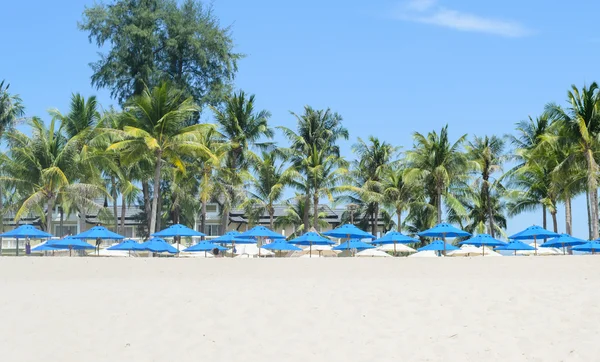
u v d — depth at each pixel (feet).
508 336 48.98
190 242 171.53
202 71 190.80
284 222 196.95
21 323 54.39
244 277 71.92
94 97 161.07
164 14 184.03
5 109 149.38
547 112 142.72
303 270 73.97
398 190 191.52
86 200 149.59
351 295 59.98
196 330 51.96
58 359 46.98
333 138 197.88
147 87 168.04
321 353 46.88
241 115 176.96
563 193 153.07
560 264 71.20
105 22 181.98
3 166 150.20
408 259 73.46
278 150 181.27
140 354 47.57
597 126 139.23
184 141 144.25
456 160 175.94
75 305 58.59
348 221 210.59
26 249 149.28
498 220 211.82
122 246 120.78
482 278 68.03
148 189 196.24
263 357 46.42
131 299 59.93
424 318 53.57
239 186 172.76
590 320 51.42
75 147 149.89
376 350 47.16
